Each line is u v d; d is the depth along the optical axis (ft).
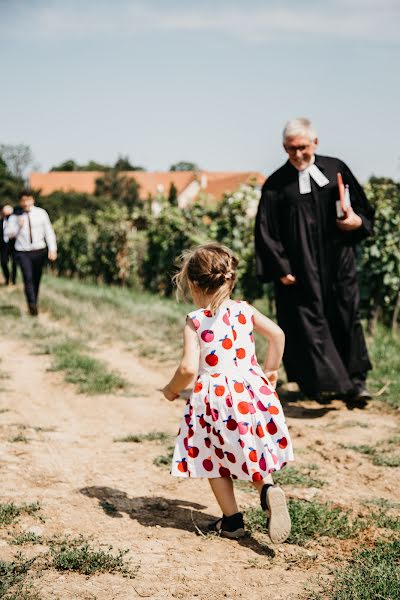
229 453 11.56
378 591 9.81
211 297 11.90
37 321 38.29
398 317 37.91
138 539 11.89
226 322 11.89
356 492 14.74
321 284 21.85
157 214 55.62
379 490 14.97
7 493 13.89
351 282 22.02
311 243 21.76
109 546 11.36
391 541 12.01
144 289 58.13
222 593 9.90
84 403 22.47
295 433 19.48
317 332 21.62
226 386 11.64
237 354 11.88
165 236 53.52
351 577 10.31
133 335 34.30
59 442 17.89
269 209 22.17
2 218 56.90
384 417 21.30
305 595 9.87
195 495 14.44
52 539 11.65
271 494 10.97
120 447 17.71
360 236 21.93
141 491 14.53
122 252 61.31
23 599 9.29
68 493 14.16
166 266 53.31
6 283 58.39
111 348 32.22
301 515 12.85
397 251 35.09
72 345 31.17
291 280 21.72
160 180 343.46
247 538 12.13
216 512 13.50
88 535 11.95
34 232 39.73
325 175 21.89
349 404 22.68
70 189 313.32
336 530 12.38
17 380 25.34
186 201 56.44
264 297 46.09
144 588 9.95
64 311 41.50
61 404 22.26
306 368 21.65
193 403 11.82
